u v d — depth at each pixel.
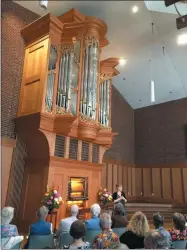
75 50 5.87
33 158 5.40
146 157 10.17
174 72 7.56
